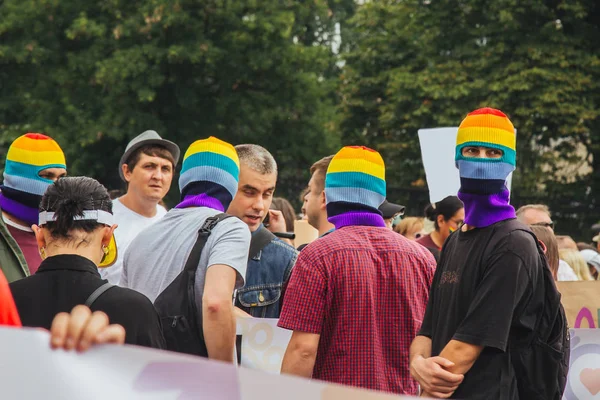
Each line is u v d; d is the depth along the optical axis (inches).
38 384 70.6
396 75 1154.7
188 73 1201.4
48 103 1205.7
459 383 141.5
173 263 166.6
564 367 147.3
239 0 1191.6
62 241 134.2
